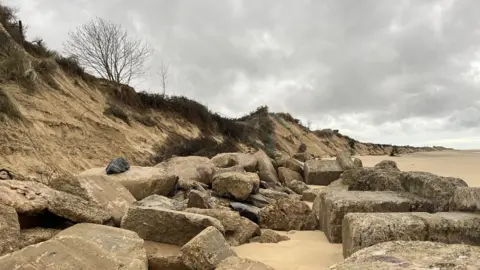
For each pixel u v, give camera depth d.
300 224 6.43
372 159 34.41
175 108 24.22
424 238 4.06
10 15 17.41
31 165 10.11
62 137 13.02
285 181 13.41
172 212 4.86
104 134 15.19
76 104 15.48
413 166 22.53
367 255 2.98
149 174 8.76
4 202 4.30
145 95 22.08
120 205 6.01
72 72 17.77
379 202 5.51
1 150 9.74
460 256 2.86
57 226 4.75
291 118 48.78
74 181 5.61
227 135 28.30
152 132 19.03
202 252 3.96
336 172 13.41
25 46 16.55
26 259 3.36
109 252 3.70
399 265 2.66
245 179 8.40
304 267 4.30
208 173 10.94
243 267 3.67
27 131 11.31
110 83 20.38
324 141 51.94
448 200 5.37
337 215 5.41
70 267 3.37
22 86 13.44
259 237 5.59
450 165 23.06
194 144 20.78
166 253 4.35
